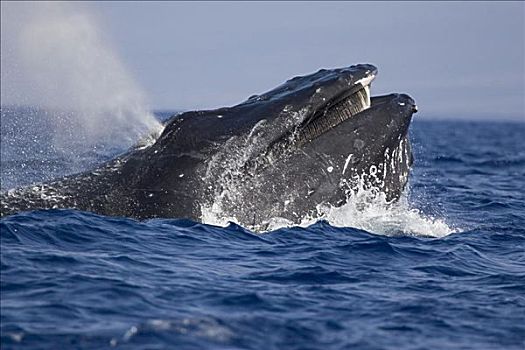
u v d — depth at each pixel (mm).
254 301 46969
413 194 96750
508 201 94062
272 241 58906
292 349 40531
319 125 61000
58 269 49125
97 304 44375
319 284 51625
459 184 117438
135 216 60375
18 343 38906
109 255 53062
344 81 60438
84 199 61250
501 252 63594
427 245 62062
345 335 42969
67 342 39219
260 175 59719
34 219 57719
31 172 99750
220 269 52719
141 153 62531
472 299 50188
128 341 39656
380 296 49812
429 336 43812
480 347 42625
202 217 59750
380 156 60625
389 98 62406
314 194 60062
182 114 62188
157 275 50250
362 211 61875
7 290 45500
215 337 40875
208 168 59719
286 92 61562
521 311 48188
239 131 59844
